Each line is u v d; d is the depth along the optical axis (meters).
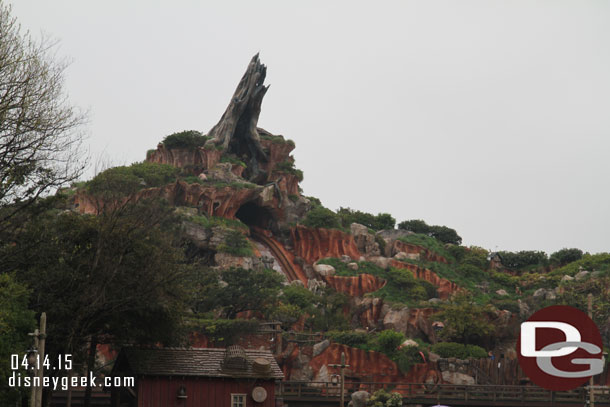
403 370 111.25
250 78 170.50
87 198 118.06
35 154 43.62
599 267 158.50
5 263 47.19
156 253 51.59
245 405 50.06
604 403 73.31
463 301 131.00
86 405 53.75
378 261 154.00
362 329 135.00
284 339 112.50
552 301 134.50
